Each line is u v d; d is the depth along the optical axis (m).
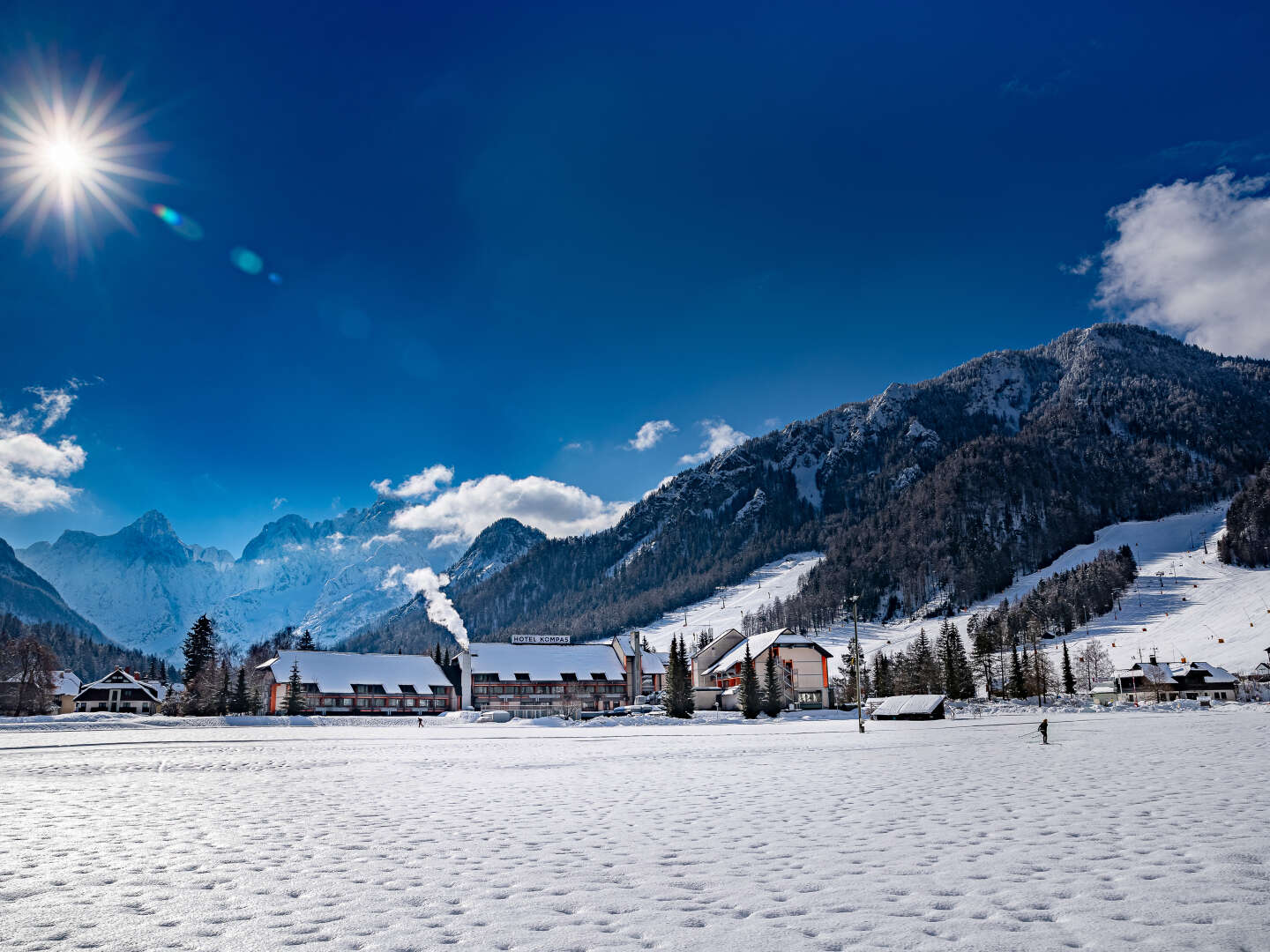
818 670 133.50
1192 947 7.62
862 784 24.16
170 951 8.13
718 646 154.50
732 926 8.83
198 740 59.03
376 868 12.36
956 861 12.02
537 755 41.84
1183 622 190.25
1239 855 11.73
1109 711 97.12
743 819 17.17
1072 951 7.62
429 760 38.50
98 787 26.02
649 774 29.28
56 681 158.00
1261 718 66.56
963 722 77.56
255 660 182.62
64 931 8.94
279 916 9.52
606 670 153.50
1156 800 18.23
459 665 154.12
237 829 16.72
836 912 9.35
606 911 9.62
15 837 15.66
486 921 9.20
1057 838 13.70
